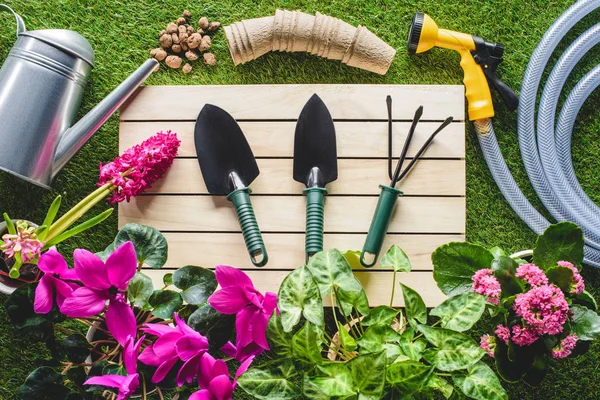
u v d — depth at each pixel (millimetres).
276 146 1174
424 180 1172
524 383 1234
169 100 1181
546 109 1200
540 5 1284
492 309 909
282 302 773
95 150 1249
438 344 772
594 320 837
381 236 1077
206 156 1138
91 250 1236
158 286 1154
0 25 1258
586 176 1289
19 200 1240
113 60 1267
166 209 1166
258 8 1271
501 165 1215
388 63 1189
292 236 1166
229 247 1162
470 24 1282
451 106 1180
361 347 820
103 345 915
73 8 1265
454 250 896
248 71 1268
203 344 727
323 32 1172
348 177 1169
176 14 1270
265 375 761
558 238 878
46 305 757
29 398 763
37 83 1069
